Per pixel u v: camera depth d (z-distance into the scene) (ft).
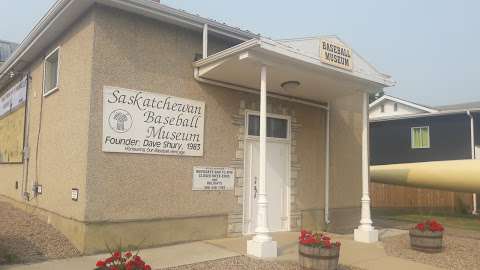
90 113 22.89
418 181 48.32
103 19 23.84
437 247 26.22
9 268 19.21
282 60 25.11
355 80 29.91
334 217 36.17
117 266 13.98
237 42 30.37
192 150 26.78
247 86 29.84
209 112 27.99
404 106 83.82
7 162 40.55
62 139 26.53
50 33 28.50
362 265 22.67
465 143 63.16
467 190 44.32
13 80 41.34
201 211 26.94
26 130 35.19
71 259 21.20
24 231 24.91
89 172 22.61
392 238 31.42
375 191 57.77
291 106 33.50
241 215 29.01
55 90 28.63
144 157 24.68
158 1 28.60
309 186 34.12
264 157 23.99
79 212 22.86
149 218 24.56
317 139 35.27
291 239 28.40
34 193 31.22
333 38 27.48
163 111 25.68
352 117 39.24
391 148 71.67
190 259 21.93
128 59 24.53
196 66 27.14
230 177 28.63
